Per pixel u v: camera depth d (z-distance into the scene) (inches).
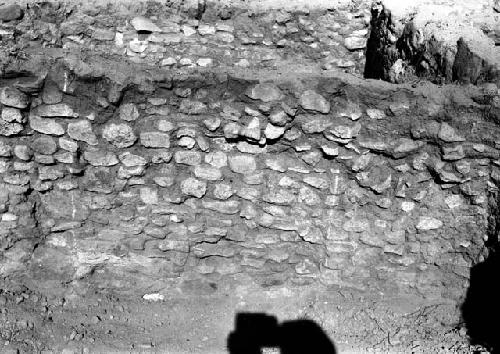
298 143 112.9
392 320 118.6
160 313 119.9
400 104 109.1
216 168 114.9
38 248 119.9
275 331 117.0
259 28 205.5
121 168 113.8
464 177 113.8
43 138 111.5
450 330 115.0
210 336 115.1
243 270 122.2
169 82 107.2
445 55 133.6
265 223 118.4
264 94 107.7
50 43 188.1
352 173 114.9
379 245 119.4
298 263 121.8
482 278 120.0
